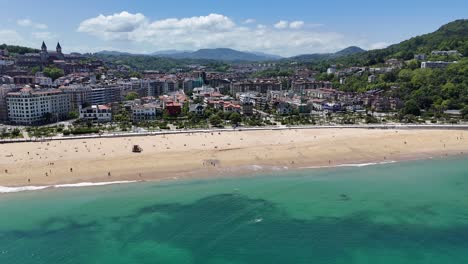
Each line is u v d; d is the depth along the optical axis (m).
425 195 114.31
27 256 79.81
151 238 87.19
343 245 84.50
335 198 111.56
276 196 112.69
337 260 78.50
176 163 141.62
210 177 129.38
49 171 130.12
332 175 133.38
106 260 78.31
